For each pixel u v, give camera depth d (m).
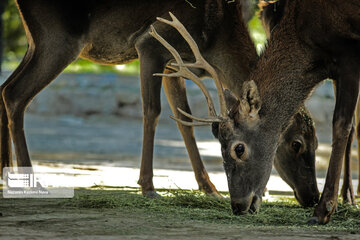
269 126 9.07
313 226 8.25
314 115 32.03
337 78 9.08
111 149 23.25
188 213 9.26
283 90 9.17
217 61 11.58
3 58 42.03
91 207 9.73
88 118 37.06
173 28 11.58
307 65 9.27
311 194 10.27
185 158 20.64
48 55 11.84
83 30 12.05
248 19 12.03
